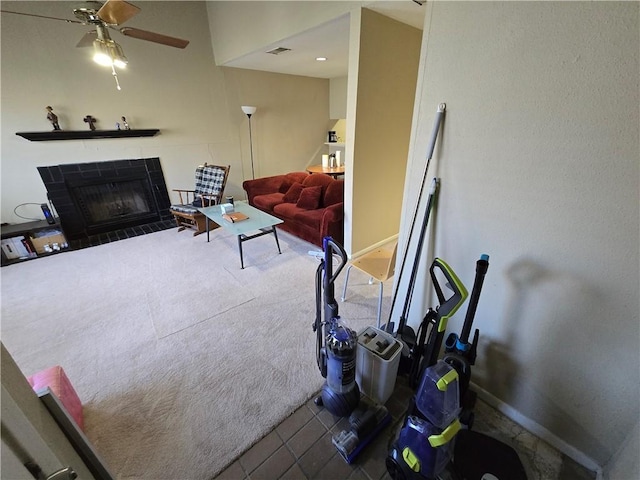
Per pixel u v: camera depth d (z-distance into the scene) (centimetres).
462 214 134
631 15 79
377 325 200
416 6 212
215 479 121
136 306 236
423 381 111
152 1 367
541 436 132
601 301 103
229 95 466
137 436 137
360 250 319
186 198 463
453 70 120
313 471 122
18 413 52
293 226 367
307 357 180
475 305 119
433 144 133
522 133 107
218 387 161
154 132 403
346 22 246
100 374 171
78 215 375
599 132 91
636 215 90
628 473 95
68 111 345
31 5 302
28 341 200
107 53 208
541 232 111
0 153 318
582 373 114
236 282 270
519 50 100
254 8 320
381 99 264
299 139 582
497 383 143
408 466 107
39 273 291
